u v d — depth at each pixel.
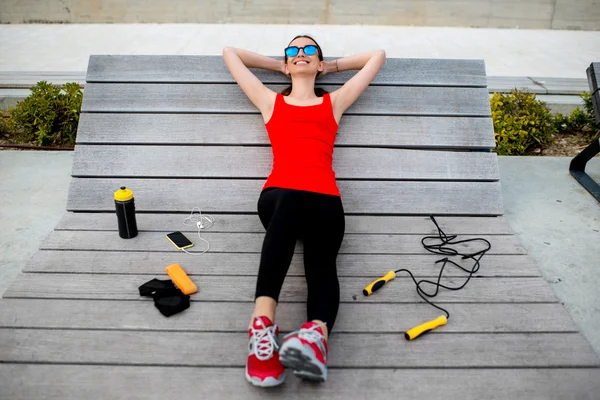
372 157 3.21
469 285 2.57
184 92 3.24
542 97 5.43
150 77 3.26
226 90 3.25
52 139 4.56
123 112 3.23
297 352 1.82
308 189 2.54
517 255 2.83
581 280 2.77
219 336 2.22
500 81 5.80
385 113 3.26
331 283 2.21
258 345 1.92
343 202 3.16
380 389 1.99
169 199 3.14
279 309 2.38
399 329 2.28
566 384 2.03
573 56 7.22
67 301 2.40
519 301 2.48
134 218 2.86
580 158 3.85
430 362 2.12
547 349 2.20
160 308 2.33
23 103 4.58
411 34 8.41
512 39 8.17
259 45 7.55
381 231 3.01
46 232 3.16
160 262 2.70
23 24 8.91
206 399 1.93
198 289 2.50
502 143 4.46
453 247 2.88
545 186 3.79
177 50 7.27
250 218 3.11
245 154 3.19
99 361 2.08
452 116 3.29
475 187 3.23
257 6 8.91
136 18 8.99
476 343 2.22
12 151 4.31
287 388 1.98
